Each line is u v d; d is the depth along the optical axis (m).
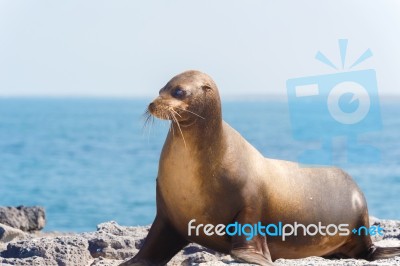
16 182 46.09
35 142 87.75
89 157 66.75
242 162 9.48
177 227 9.65
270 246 10.04
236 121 145.75
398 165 53.19
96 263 10.10
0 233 12.46
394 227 13.25
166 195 9.48
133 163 60.97
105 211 33.66
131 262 9.62
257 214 9.55
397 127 115.75
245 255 9.02
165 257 9.88
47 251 10.27
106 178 49.22
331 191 10.64
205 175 9.21
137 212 33.41
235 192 9.35
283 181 10.02
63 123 143.50
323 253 10.81
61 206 35.34
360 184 43.53
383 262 9.29
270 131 109.44
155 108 9.00
